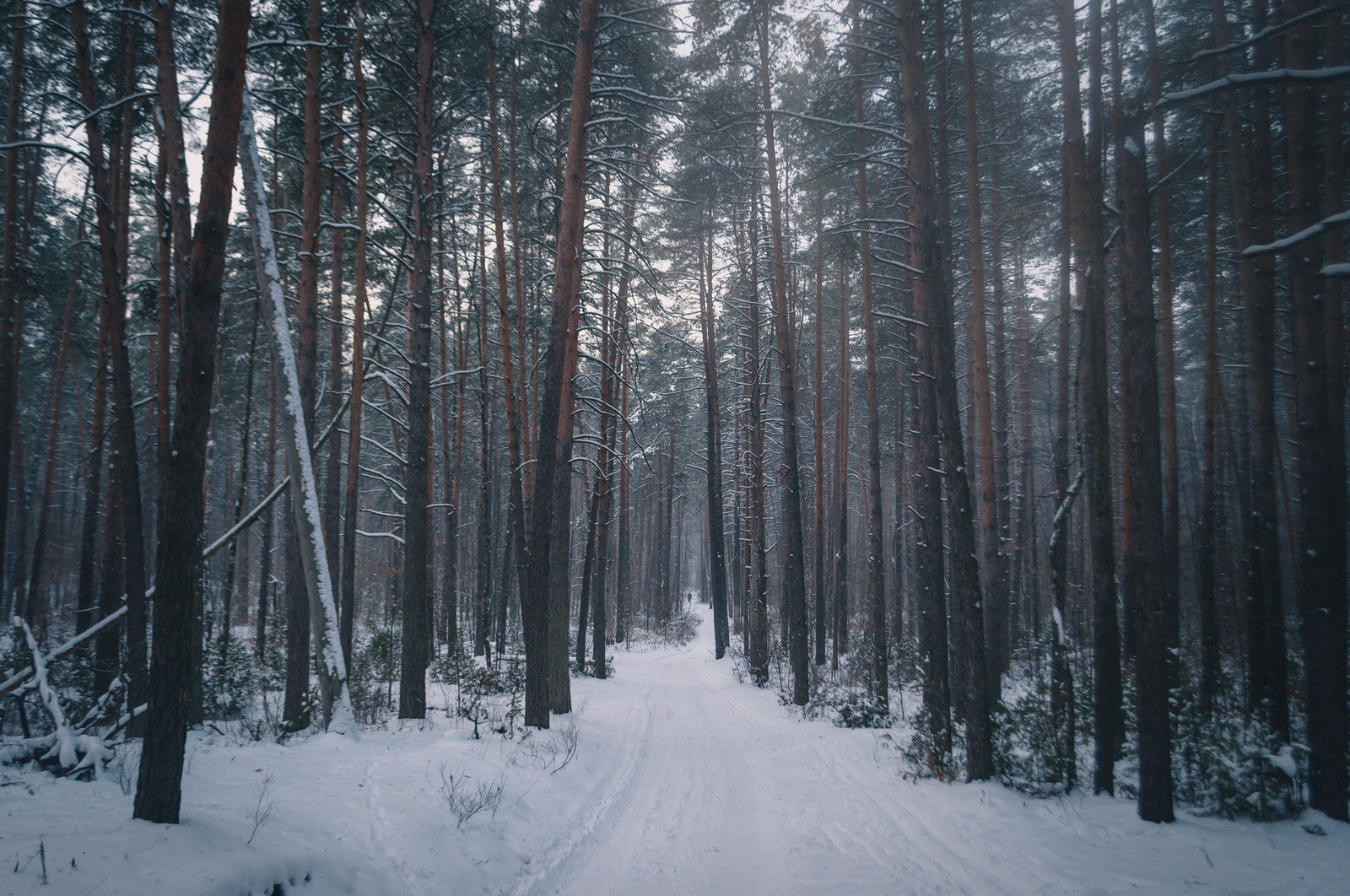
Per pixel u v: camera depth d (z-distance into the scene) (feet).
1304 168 25.64
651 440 128.57
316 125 37.27
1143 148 23.22
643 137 55.06
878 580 49.85
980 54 47.11
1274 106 33.96
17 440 78.84
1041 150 46.34
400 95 42.24
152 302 42.73
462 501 115.55
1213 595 39.52
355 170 44.01
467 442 103.76
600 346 75.51
